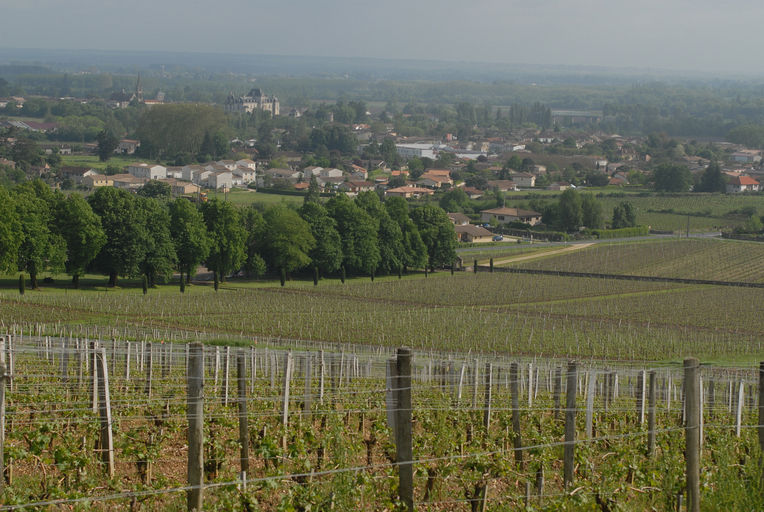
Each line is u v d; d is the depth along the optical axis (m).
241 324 142.62
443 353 124.12
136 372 68.06
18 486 33.88
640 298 193.50
